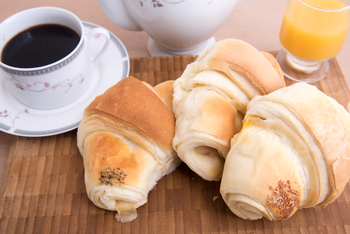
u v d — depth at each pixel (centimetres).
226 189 34
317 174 33
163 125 37
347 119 35
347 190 39
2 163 42
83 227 37
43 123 41
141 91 37
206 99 36
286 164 33
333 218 37
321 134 32
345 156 33
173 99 38
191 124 36
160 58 47
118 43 46
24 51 41
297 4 43
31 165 40
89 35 42
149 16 42
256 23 53
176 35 43
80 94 43
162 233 37
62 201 38
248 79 36
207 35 45
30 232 37
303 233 37
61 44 41
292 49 45
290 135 33
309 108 32
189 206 38
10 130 40
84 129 38
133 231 37
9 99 42
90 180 36
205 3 40
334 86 46
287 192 33
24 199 38
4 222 37
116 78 44
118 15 44
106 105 37
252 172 33
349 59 49
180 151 37
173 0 39
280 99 33
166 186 39
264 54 41
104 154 36
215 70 37
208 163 37
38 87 39
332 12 41
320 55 44
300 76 47
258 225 37
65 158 41
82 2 55
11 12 53
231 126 36
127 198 36
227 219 37
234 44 37
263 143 33
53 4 55
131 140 38
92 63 44
